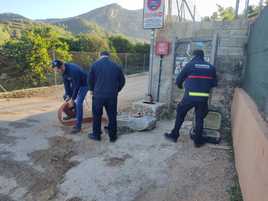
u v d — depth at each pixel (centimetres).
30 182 312
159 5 560
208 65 399
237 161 321
